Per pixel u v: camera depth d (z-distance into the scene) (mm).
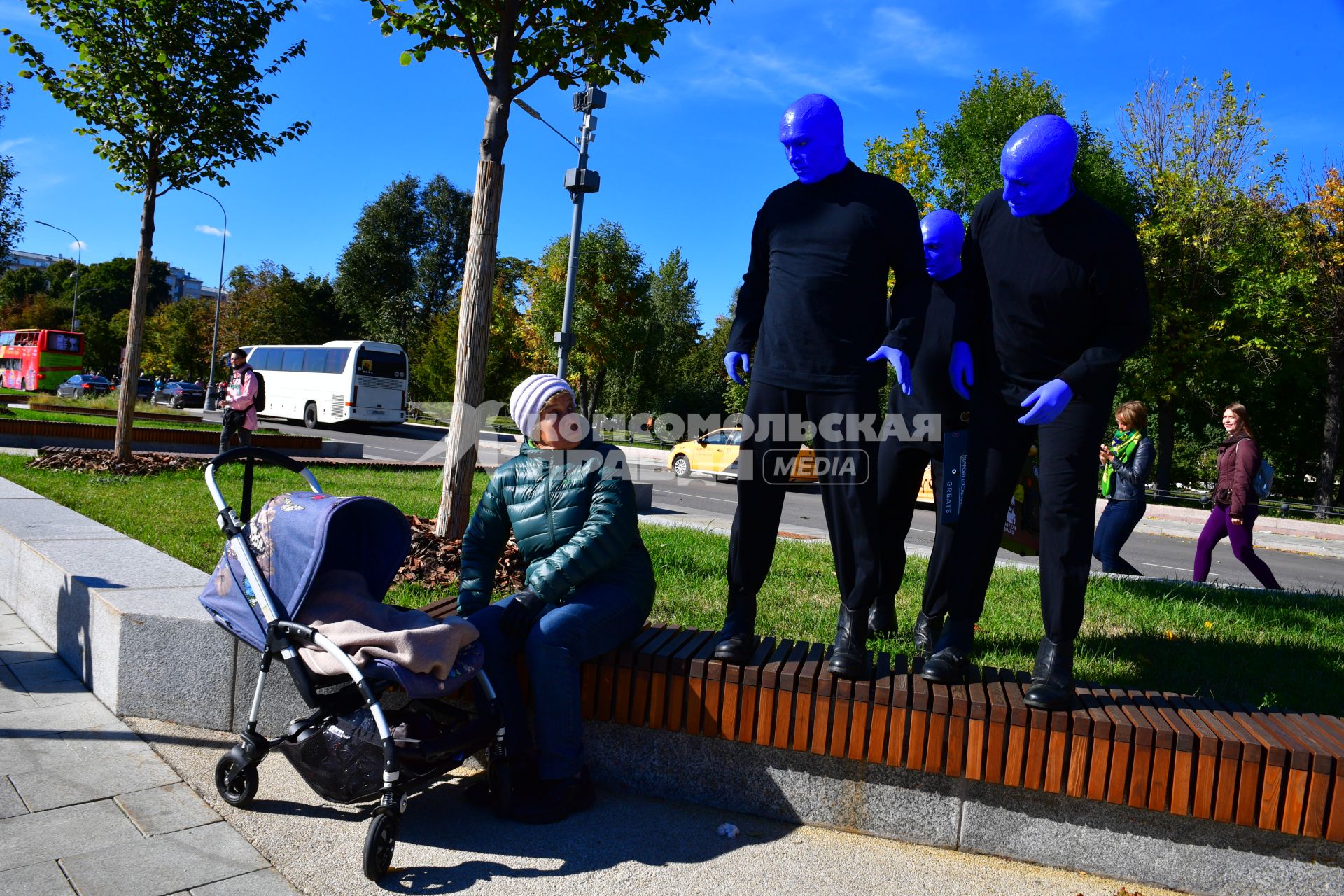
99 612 3812
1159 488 29266
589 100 14055
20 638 4609
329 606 2908
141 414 24891
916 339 2947
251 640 2914
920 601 5484
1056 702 2717
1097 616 5422
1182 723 2691
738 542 3156
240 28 10141
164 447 16297
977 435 3047
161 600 3811
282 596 2869
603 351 45969
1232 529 7230
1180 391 29281
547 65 6375
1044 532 2875
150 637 3604
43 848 2588
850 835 2928
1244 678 4098
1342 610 6031
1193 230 27625
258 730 3451
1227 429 7414
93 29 9586
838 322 3010
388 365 34531
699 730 3018
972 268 3111
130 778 3094
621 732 3164
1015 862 2795
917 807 2879
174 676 3580
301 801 2994
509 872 2596
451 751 2701
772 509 3133
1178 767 2584
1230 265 27141
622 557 3238
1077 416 2824
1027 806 2781
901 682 2941
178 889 2412
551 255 46875
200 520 6902
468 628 2846
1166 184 27703
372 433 33594
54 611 4398
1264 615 5695
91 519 6145
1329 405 28312
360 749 2633
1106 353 2773
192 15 9898
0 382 50062
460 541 5879
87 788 3000
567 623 2994
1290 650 4711
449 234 61750
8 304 83625
